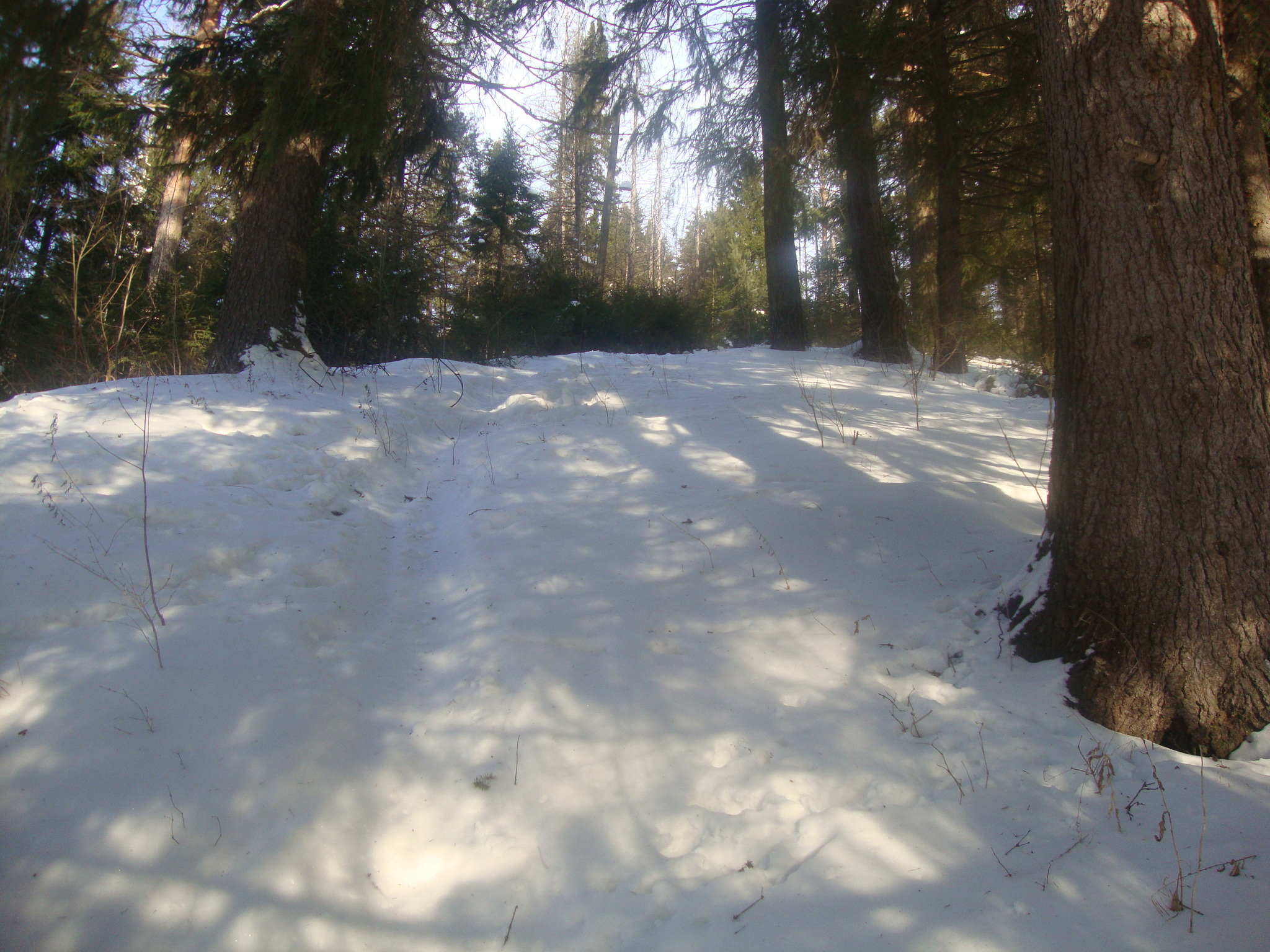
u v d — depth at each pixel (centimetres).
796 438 647
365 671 343
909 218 1362
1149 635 309
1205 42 310
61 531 391
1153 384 311
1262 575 303
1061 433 345
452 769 294
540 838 264
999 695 324
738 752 304
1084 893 227
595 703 324
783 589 411
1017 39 923
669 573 431
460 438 692
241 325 741
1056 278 346
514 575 421
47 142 877
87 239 1045
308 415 636
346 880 249
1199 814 257
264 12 741
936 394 878
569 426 682
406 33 617
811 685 340
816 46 845
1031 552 408
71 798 252
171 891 232
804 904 235
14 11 299
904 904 229
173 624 341
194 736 281
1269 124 563
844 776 287
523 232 1978
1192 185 306
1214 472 305
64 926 218
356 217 1279
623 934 233
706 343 1906
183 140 916
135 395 607
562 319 1647
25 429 509
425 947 232
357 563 433
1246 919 211
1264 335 314
